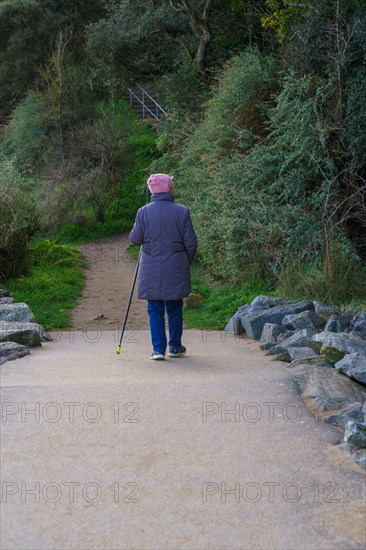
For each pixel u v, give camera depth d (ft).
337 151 42.09
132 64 93.91
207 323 33.83
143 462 13.14
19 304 31.58
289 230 39.88
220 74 63.52
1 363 22.13
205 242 45.85
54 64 114.52
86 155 94.94
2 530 10.73
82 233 80.33
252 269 40.83
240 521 10.96
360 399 17.11
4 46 130.93
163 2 87.30
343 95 43.45
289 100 45.80
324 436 14.46
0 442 14.06
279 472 12.72
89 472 12.72
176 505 11.48
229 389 17.66
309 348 22.72
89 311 38.63
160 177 23.39
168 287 22.58
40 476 12.56
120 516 11.13
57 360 22.62
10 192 46.98
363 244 41.24
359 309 31.45
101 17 128.67
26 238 48.39
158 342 22.74
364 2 48.32
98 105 113.19
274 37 64.28
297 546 10.25
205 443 14.05
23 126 109.91
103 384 18.15
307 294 35.55
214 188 47.32
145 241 23.00
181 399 16.78
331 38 45.27
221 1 77.61
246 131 49.37
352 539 10.44
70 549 10.20
